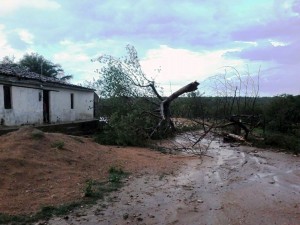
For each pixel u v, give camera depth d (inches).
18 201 249.3
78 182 309.7
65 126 687.1
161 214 243.6
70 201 259.6
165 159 460.1
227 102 803.4
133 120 620.7
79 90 920.9
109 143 584.4
